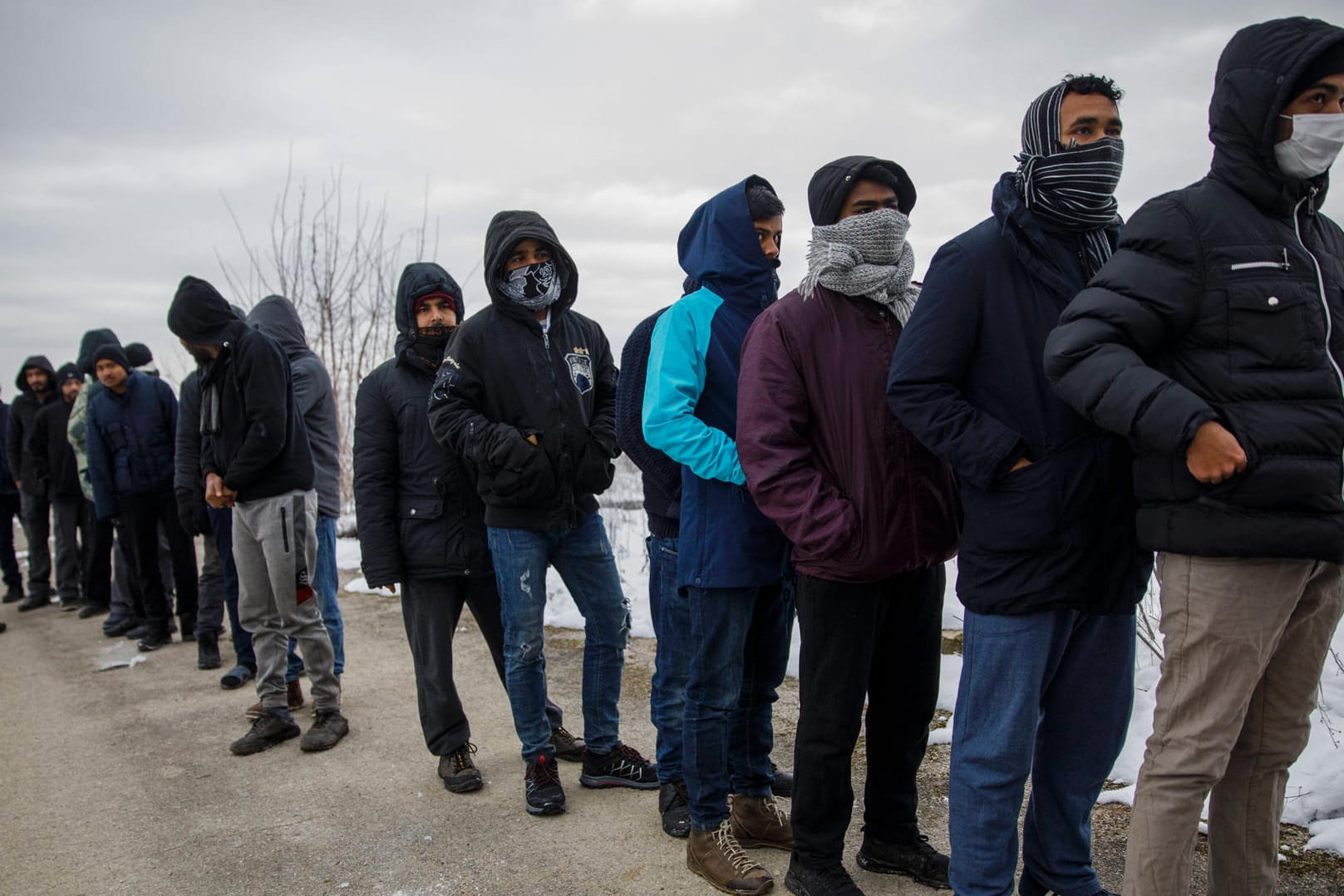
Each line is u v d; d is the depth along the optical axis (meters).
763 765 3.03
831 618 2.43
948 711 3.85
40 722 4.82
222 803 3.61
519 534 3.32
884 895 2.62
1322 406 1.89
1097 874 2.62
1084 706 2.30
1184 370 1.96
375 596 7.12
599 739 3.52
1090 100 2.14
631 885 2.79
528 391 3.32
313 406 4.80
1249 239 1.92
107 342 6.78
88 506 7.65
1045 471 2.13
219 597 5.74
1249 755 2.13
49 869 3.14
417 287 3.73
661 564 3.05
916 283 2.63
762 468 2.40
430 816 3.37
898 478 2.37
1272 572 1.91
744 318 2.78
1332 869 2.55
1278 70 1.85
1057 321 2.19
